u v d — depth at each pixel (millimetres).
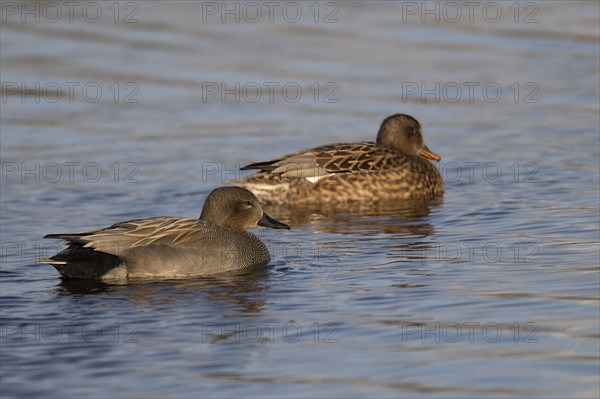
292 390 9352
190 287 12805
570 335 10484
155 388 9453
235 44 28906
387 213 17172
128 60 27594
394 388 9336
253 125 22953
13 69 26672
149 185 18641
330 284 12703
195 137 21969
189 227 13695
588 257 13477
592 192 17500
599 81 25766
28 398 9227
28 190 18203
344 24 30453
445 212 16875
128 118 23328
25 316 11562
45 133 22094
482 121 23094
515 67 26922
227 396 9266
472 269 13125
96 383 9570
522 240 14602
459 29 29906
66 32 29703
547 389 9219
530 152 20609
